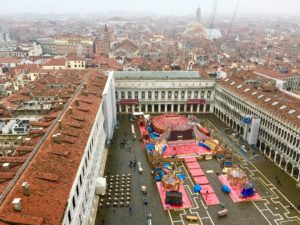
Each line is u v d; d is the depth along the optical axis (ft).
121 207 257.96
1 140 265.34
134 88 482.28
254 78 519.19
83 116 263.49
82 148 213.66
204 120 469.57
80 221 195.31
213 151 351.67
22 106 322.75
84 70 497.87
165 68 619.67
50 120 255.91
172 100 494.59
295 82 610.24
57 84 409.28
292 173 306.76
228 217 247.91
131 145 375.66
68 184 172.24
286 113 325.01
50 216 144.56
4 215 132.57
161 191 281.33
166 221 242.78
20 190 150.61
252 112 380.17
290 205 263.08
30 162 175.32
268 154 351.67
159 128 399.44
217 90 482.28
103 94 344.90
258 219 246.06
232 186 290.15
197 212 253.85
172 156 339.36
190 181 300.20
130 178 301.43
